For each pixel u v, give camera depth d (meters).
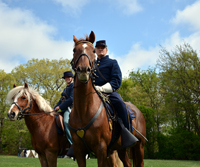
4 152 39.94
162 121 32.88
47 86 32.75
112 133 3.84
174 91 27.34
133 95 35.28
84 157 3.62
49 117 5.47
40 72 32.41
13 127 36.47
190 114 28.41
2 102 34.53
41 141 5.21
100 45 4.29
